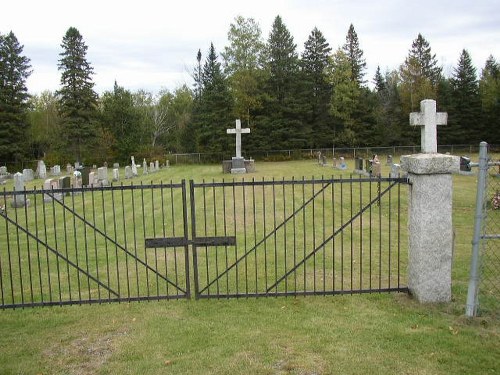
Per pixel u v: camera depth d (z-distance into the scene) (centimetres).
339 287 735
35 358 505
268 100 5228
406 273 796
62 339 552
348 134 5384
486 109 5325
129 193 2000
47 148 5600
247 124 5241
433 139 627
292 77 5319
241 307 644
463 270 797
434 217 624
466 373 453
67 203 1734
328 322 582
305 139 5397
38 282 790
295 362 479
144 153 5009
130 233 1172
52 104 6081
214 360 487
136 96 6719
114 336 557
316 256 905
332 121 5534
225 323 587
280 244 1011
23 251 1002
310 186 2083
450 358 482
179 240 663
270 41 5356
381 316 599
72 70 4856
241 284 757
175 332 562
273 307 642
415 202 637
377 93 6200
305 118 5512
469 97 5397
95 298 704
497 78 5666
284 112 5344
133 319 609
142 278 798
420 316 594
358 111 5447
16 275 831
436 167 612
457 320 579
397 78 6638
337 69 5366
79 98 4903
